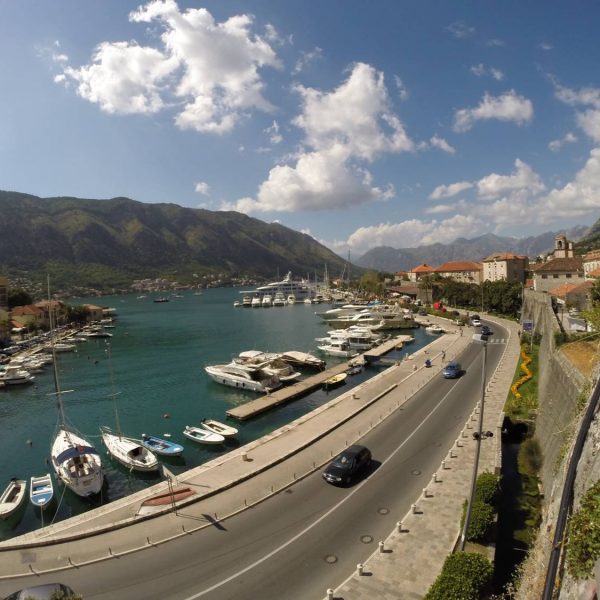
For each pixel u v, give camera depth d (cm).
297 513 2680
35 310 14562
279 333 13050
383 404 4884
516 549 2370
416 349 9425
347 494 2884
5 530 3225
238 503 2820
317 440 3872
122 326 15900
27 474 4234
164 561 2275
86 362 9575
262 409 5584
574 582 1142
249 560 2255
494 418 4122
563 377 3216
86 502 3553
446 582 1747
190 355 10019
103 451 4588
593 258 10406
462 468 3130
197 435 4766
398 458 3419
